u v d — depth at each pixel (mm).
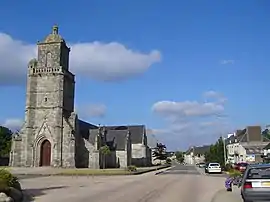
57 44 65250
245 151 90062
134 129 96188
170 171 63375
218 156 78188
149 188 24891
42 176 40812
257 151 89375
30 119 63406
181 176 43625
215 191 23078
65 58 67500
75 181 32594
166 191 22719
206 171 54125
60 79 63906
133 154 93375
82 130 70625
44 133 62625
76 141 63031
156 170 65938
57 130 62156
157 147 120562
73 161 61344
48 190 23047
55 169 55469
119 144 76312
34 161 62125
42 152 62906
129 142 79188
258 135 94312
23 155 62344
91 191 22375
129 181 32844
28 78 64625
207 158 94062
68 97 66188
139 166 90688
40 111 63562
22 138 62969
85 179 35938
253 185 13609
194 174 50031
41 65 64938
